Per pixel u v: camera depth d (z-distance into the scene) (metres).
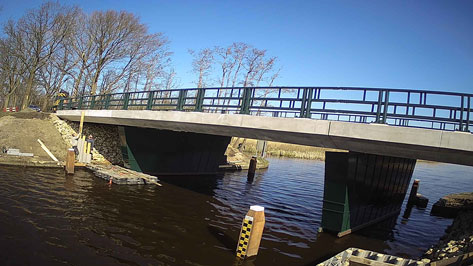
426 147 7.87
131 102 24.84
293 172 33.12
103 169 18.95
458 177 48.25
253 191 20.17
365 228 14.46
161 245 9.27
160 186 17.83
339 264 7.78
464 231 11.91
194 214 12.96
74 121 25.80
